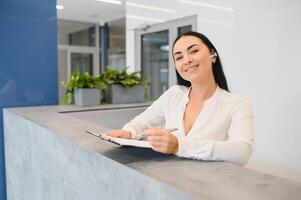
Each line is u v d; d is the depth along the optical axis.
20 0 2.19
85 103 2.30
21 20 2.21
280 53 2.64
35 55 2.29
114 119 2.22
